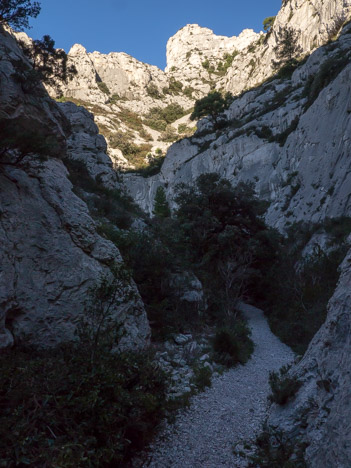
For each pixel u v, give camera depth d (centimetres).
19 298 780
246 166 4725
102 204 1692
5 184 862
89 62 11806
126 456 552
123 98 12331
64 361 593
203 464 550
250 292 2639
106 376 536
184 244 2350
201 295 1661
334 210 2745
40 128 1143
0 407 486
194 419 724
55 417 465
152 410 601
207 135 6381
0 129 763
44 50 2047
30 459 396
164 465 550
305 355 705
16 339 755
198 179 3033
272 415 648
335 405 448
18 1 1186
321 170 3275
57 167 1170
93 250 977
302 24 7669
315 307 1711
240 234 2594
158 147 9306
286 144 4200
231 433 656
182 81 14275
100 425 480
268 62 8631
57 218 934
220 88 10994
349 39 5084
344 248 2061
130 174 7156
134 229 1728
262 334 1745
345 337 521
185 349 1167
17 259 807
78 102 10675
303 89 5047
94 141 2323
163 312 1339
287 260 2556
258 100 6212
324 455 419
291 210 3475
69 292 860
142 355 744
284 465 483
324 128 3481
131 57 13725
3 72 1045
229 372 1079
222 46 16138
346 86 3294
